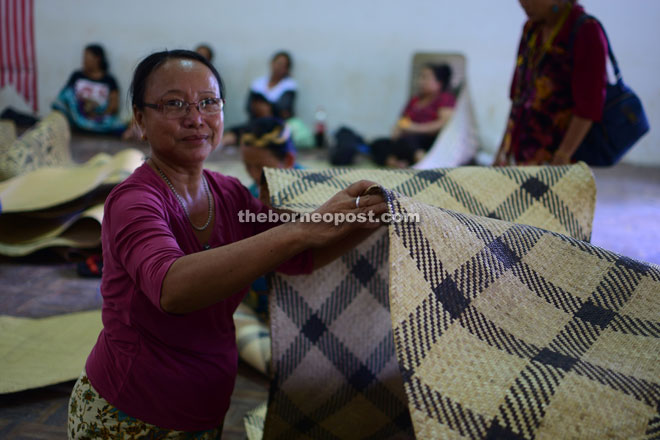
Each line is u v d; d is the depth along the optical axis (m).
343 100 8.12
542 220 1.85
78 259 3.69
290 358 1.92
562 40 2.72
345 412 2.04
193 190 1.50
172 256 1.22
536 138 2.95
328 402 2.01
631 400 1.20
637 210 5.27
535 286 1.46
